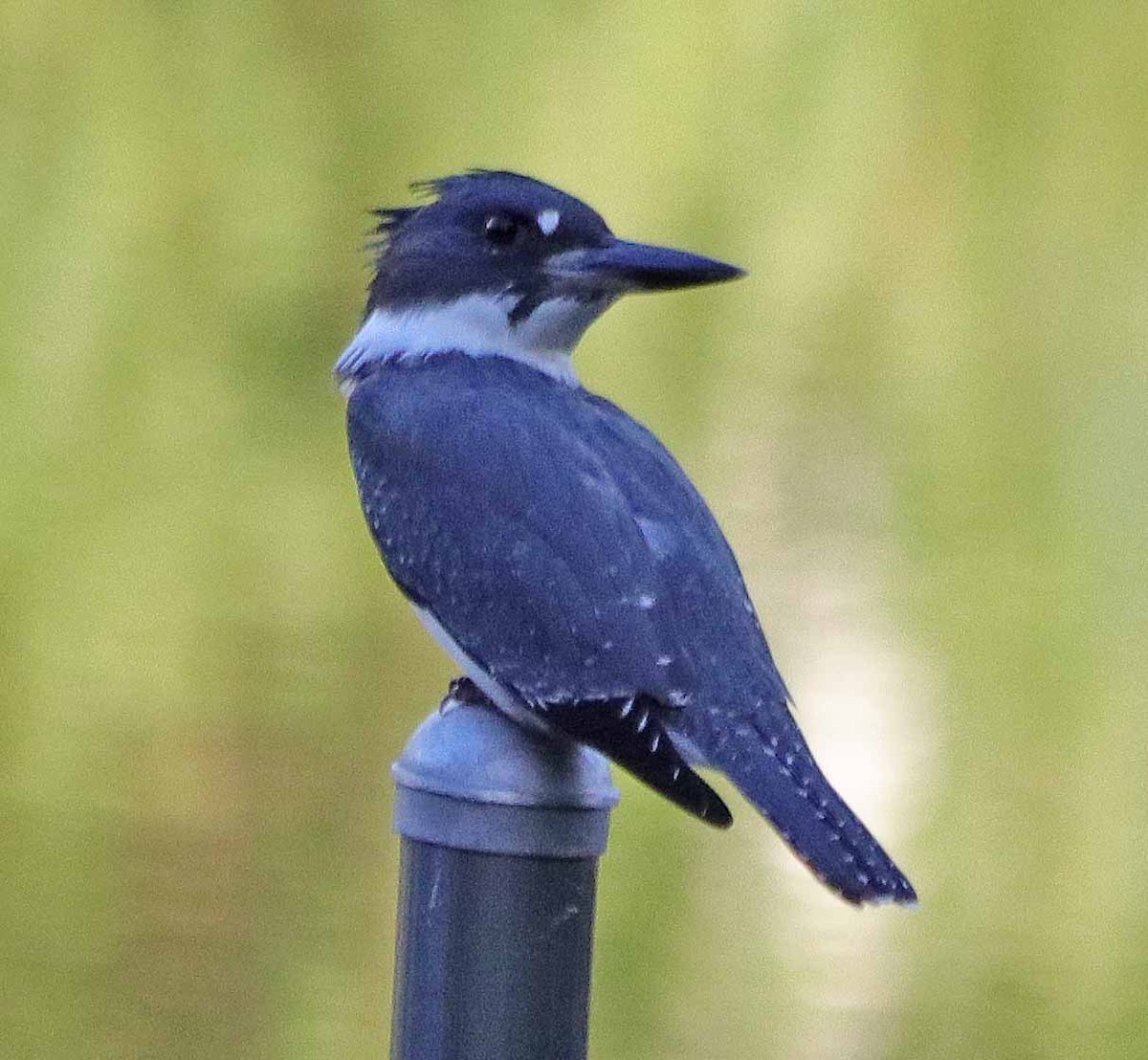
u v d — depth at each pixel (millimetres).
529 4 9344
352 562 9055
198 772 8977
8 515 9141
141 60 9328
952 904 8812
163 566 9086
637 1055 8547
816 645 8969
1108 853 8844
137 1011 8812
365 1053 8766
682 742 5039
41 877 8922
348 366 6227
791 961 8586
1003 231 9273
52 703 9039
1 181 9273
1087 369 9180
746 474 9039
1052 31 9328
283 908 8875
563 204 6055
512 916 4309
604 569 5238
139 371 9219
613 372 9023
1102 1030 8695
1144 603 8992
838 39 9297
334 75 9344
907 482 9055
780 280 9172
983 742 8930
